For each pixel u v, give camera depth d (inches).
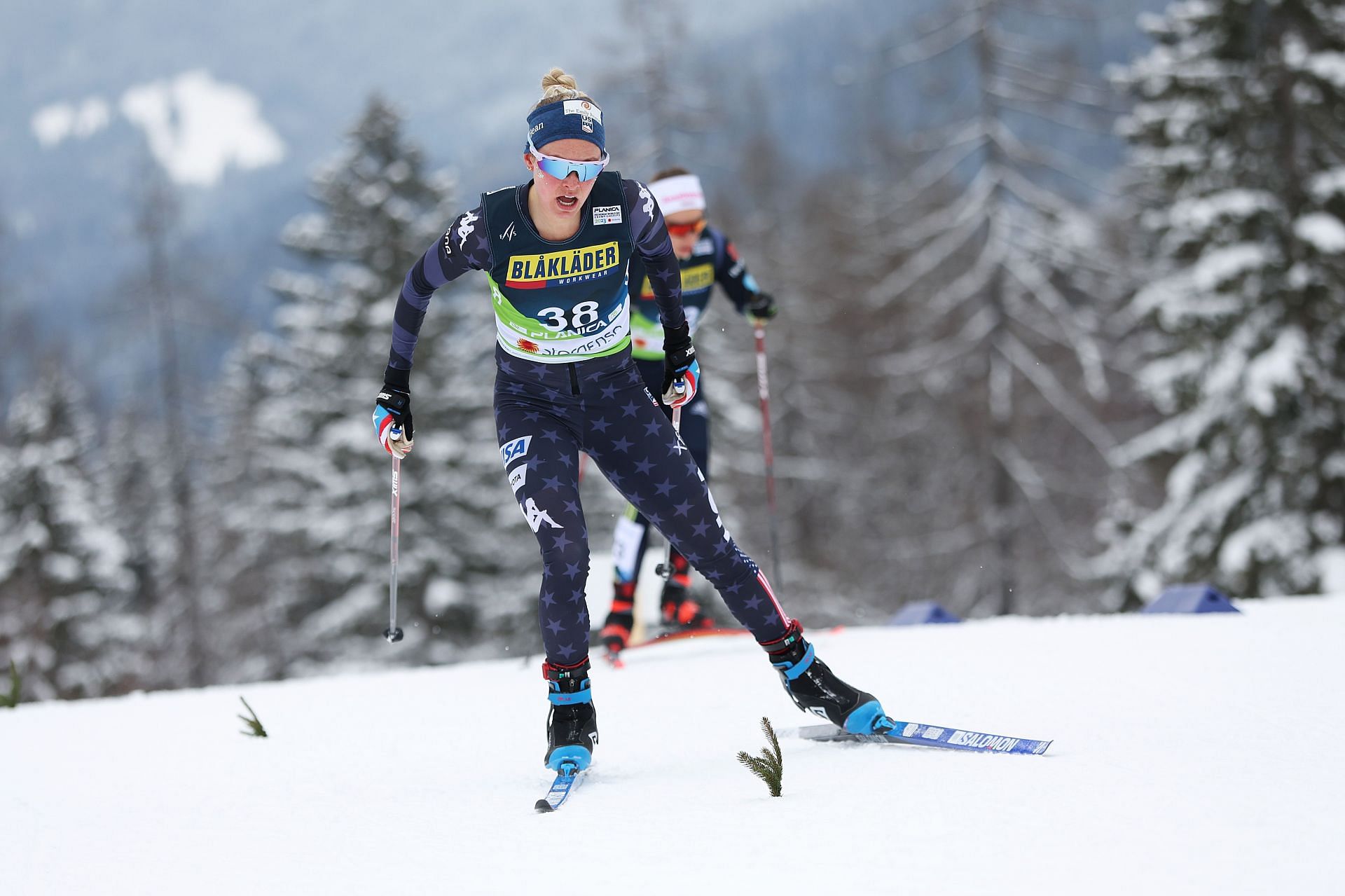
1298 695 419.8
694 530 416.8
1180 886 243.6
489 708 568.7
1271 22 2229.3
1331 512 2206.0
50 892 308.7
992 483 3526.1
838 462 4638.3
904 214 4741.6
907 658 592.4
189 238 5462.6
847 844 287.3
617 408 423.2
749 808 329.1
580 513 414.6
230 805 395.5
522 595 3213.6
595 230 404.2
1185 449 2397.9
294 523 3462.1
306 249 3567.9
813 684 408.5
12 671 708.0
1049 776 331.6
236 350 5964.6
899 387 4286.4
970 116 3649.1
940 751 379.2
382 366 3403.1
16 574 3368.6
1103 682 475.8
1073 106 3563.0
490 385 3385.8
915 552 4101.9
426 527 3196.4
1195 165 2315.5
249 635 4298.7
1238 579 2206.0
